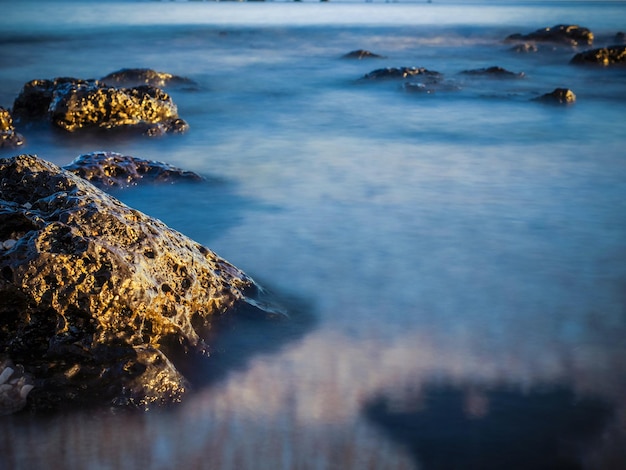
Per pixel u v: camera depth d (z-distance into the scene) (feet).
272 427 11.38
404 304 16.17
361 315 15.52
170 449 10.78
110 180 24.84
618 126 39.58
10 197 13.83
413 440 11.16
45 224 12.25
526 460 10.76
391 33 107.24
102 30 112.88
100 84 36.40
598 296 16.71
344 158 31.42
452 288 17.15
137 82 53.36
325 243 20.38
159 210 23.47
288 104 47.09
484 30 114.01
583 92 52.42
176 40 97.25
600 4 279.49
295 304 16.06
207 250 15.21
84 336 11.74
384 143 34.78
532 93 50.75
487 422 11.62
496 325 15.12
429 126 39.55
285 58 75.82
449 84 53.01
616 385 12.75
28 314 11.79
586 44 88.58
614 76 62.13
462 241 20.59
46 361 11.62
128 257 12.09
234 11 184.24
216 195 25.20
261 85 56.03
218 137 36.29
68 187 13.43
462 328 14.97
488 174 28.58
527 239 20.80
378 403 12.09
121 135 35.06
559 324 15.21
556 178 27.99
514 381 12.87
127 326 11.91
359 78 57.57
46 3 223.30
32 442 10.80
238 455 10.71
